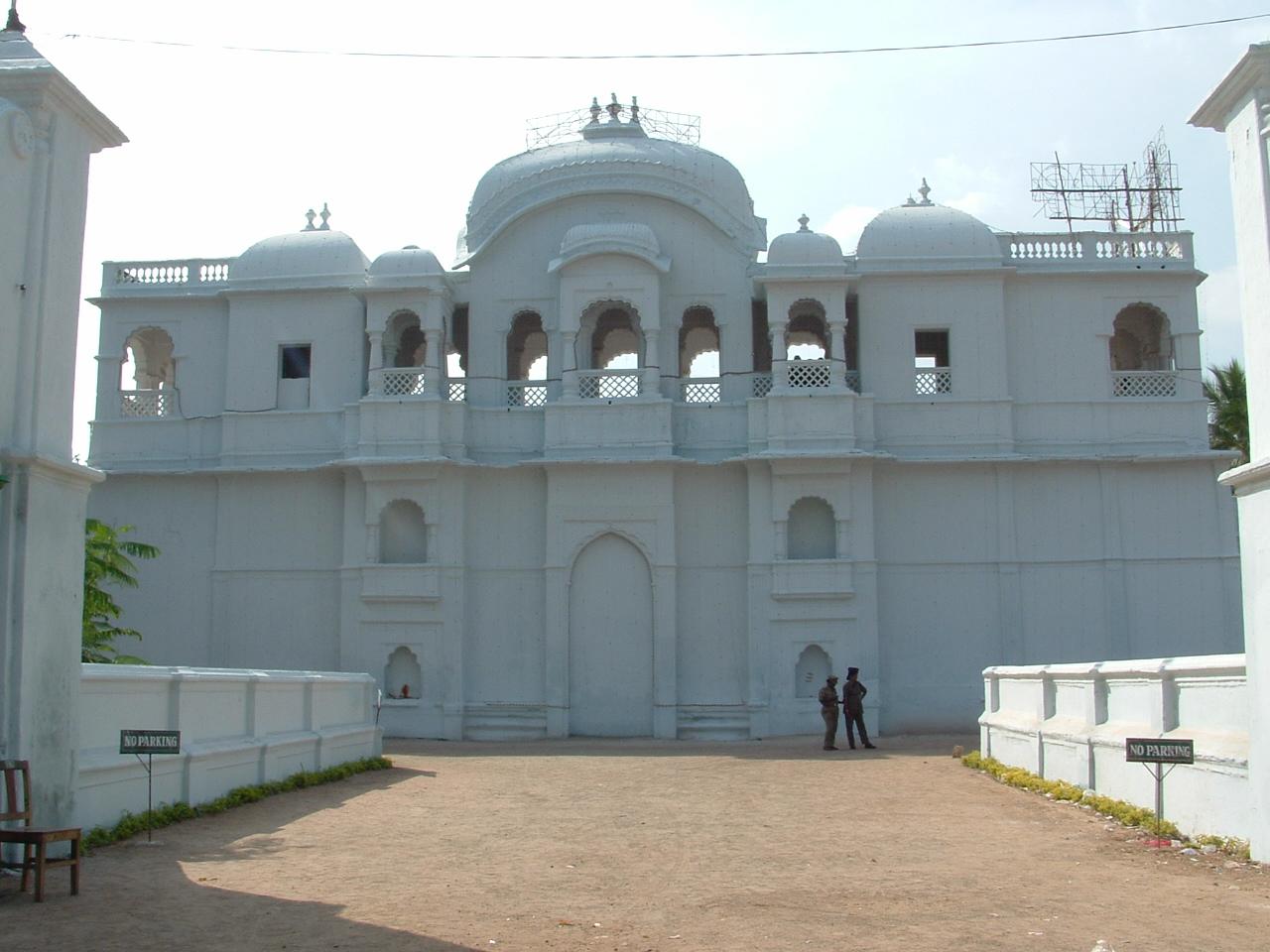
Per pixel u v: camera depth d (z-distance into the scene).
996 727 19.05
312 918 8.60
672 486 27.03
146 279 30.11
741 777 18.12
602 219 28.69
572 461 26.83
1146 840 11.71
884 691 26.69
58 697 10.49
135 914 8.64
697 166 29.19
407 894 9.43
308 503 28.14
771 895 9.40
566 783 17.36
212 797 14.23
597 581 27.08
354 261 29.31
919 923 8.42
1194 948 7.68
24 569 10.05
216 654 27.86
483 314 28.78
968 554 27.02
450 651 26.88
